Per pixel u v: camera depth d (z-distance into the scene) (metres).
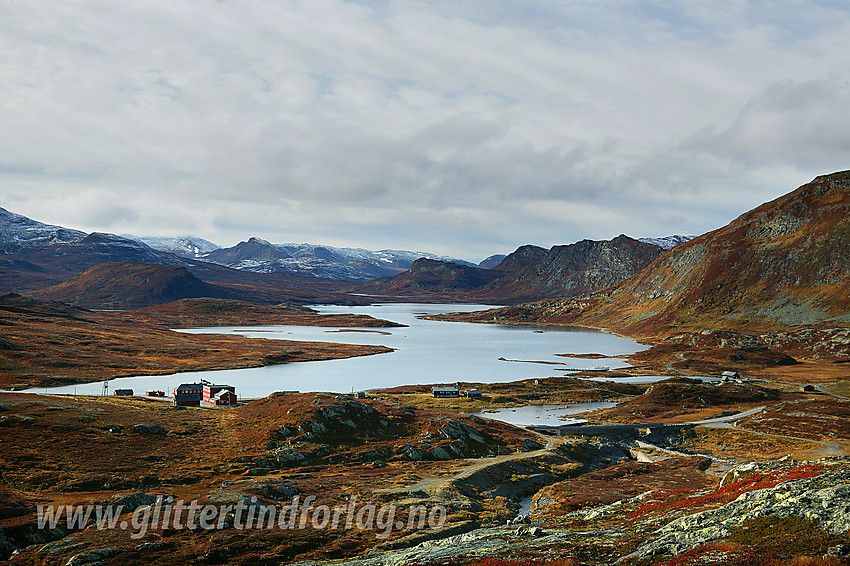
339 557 67.62
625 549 46.53
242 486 91.69
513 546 53.44
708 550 39.62
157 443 121.38
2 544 66.81
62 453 107.00
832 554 34.41
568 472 128.00
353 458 124.44
